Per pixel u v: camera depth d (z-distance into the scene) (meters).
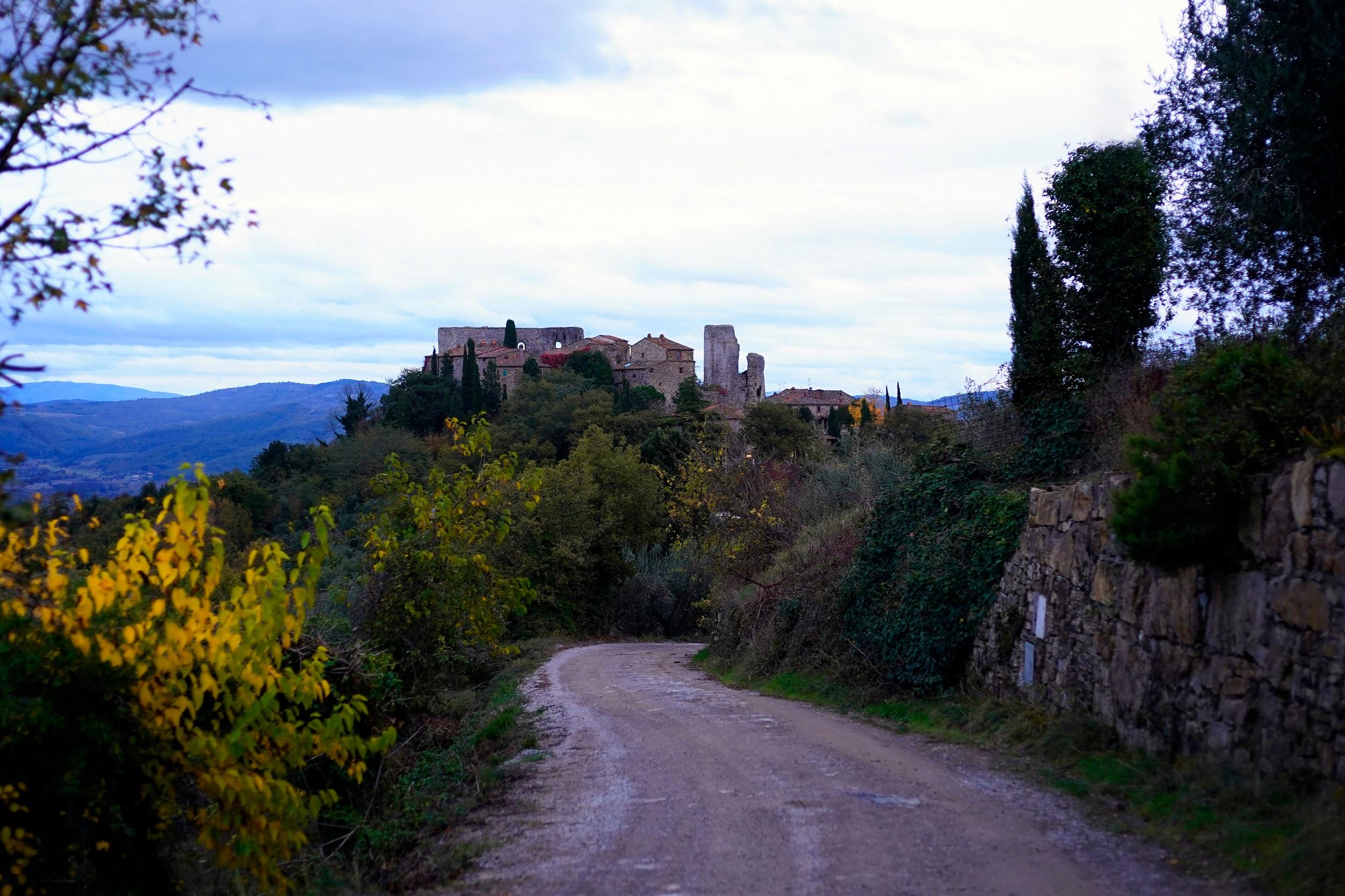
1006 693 11.82
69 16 4.90
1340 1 9.80
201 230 5.30
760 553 25.41
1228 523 7.46
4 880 5.70
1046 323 14.30
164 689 6.19
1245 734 7.11
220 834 6.45
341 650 10.86
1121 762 8.45
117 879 6.42
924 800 7.89
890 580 15.26
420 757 12.38
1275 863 5.51
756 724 12.60
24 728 5.54
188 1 5.20
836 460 27.88
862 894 5.59
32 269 4.95
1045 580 11.16
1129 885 5.59
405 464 15.88
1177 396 8.23
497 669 24.91
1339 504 6.24
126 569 6.13
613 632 44.75
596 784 9.33
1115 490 8.50
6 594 5.93
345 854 8.55
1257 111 10.65
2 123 4.87
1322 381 7.38
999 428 15.33
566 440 73.25
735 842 6.82
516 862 6.83
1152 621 8.53
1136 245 13.85
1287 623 6.70
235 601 6.44
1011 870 5.94
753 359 129.88
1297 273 11.21
